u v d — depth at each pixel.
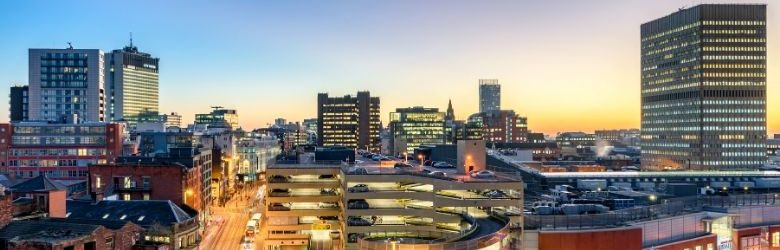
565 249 90.94
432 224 124.38
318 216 155.50
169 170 172.50
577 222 96.94
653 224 99.12
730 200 114.62
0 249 78.69
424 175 134.25
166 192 172.00
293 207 155.12
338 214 155.25
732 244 105.00
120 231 95.75
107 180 172.12
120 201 123.50
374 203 133.00
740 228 106.56
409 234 93.56
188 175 182.25
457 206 125.25
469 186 127.38
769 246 108.12
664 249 97.25
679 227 102.00
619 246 92.62
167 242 111.81
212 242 175.00
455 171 162.38
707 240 102.56
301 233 155.00
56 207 108.00
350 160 196.38
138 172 172.25
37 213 102.31
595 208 105.38
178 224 115.06
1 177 186.50
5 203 84.38
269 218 154.75
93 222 99.94
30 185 108.38
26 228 83.88
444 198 126.62
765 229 107.75
